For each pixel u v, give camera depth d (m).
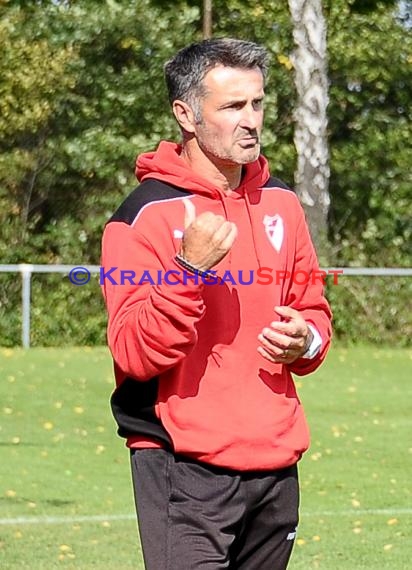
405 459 24.05
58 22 49.12
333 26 52.00
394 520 18.72
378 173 51.50
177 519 8.86
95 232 48.41
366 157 51.56
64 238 47.94
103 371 36.25
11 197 47.62
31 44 47.56
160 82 49.66
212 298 8.89
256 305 8.99
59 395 31.50
